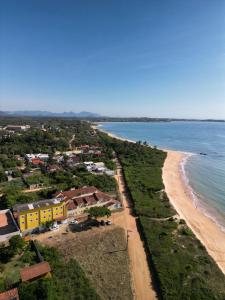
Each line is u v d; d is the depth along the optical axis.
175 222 84.25
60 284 52.50
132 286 54.97
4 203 93.94
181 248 69.19
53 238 72.38
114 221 84.56
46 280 50.34
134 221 85.50
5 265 59.34
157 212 90.19
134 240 73.31
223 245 74.31
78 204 88.00
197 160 194.38
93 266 60.56
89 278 56.25
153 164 169.38
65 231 76.69
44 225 77.00
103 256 64.62
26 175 126.44
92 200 91.44
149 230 77.44
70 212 86.00
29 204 79.38
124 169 151.38
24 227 75.12
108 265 61.22
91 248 67.88
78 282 53.84
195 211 97.75
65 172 130.88
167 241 71.56
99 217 85.88
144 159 181.00
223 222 90.06
